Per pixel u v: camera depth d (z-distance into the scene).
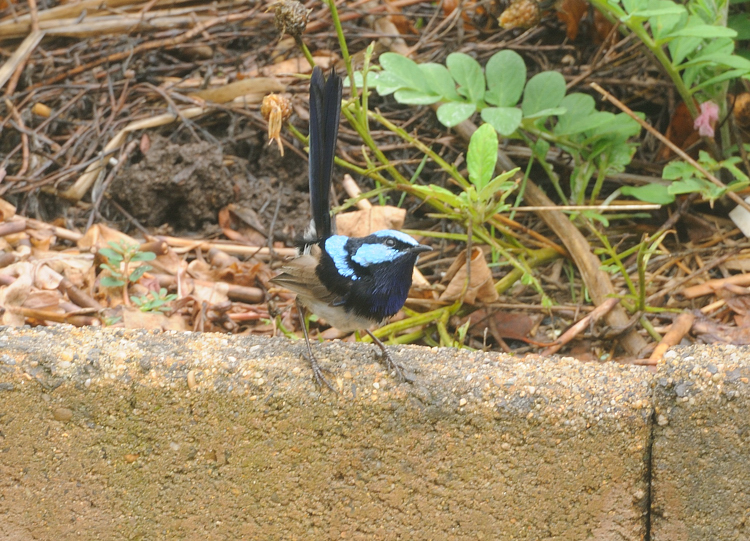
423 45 11.00
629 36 9.88
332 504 6.18
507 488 6.00
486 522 6.10
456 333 8.55
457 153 10.45
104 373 6.00
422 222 10.18
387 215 8.84
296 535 6.29
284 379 5.96
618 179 9.93
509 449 5.91
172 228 10.05
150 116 10.53
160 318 8.18
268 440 6.05
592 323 8.16
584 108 9.22
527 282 8.37
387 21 11.54
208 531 6.32
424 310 8.64
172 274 9.09
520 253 9.10
